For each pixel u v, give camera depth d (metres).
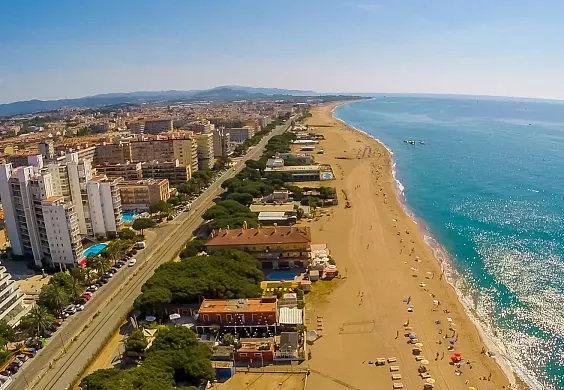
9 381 108.31
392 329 130.38
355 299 148.25
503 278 159.75
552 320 132.62
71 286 150.38
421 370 111.75
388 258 180.25
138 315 138.75
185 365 107.62
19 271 181.62
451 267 171.75
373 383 107.94
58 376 113.19
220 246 170.62
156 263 181.12
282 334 123.06
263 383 109.69
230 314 129.12
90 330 133.62
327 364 115.88
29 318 129.88
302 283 155.38
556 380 107.75
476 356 117.44
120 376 98.31
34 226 182.00
